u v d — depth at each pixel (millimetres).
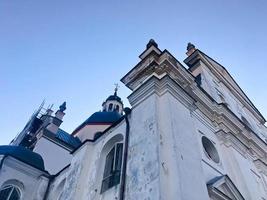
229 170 12492
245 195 11617
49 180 16984
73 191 11875
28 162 16797
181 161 8797
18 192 15930
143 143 9625
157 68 12266
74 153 14547
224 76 21469
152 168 8469
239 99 21453
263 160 16359
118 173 11141
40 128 27719
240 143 14539
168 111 10195
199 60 19094
